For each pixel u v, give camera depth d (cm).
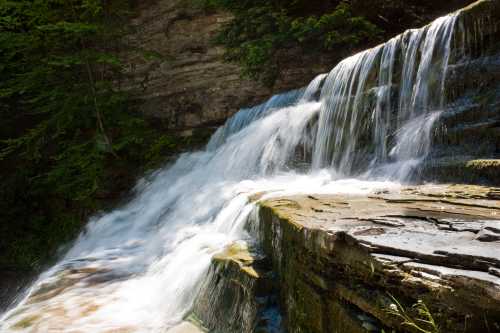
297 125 827
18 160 1546
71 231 1270
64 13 1377
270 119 938
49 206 1409
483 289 142
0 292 1305
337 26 998
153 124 1501
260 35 1155
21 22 1376
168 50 1477
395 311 179
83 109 1412
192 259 448
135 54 1547
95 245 906
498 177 376
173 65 1462
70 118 1369
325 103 764
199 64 1403
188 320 383
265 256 374
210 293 376
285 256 317
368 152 629
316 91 878
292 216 321
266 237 380
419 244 195
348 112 691
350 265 220
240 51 1186
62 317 405
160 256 557
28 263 1304
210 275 387
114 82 1562
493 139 431
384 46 655
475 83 495
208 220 627
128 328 374
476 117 471
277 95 1070
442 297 156
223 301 356
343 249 228
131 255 654
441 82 538
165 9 1477
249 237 444
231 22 1211
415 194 375
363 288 209
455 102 514
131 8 1555
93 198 1307
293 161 802
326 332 242
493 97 462
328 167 717
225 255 388
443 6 1047
